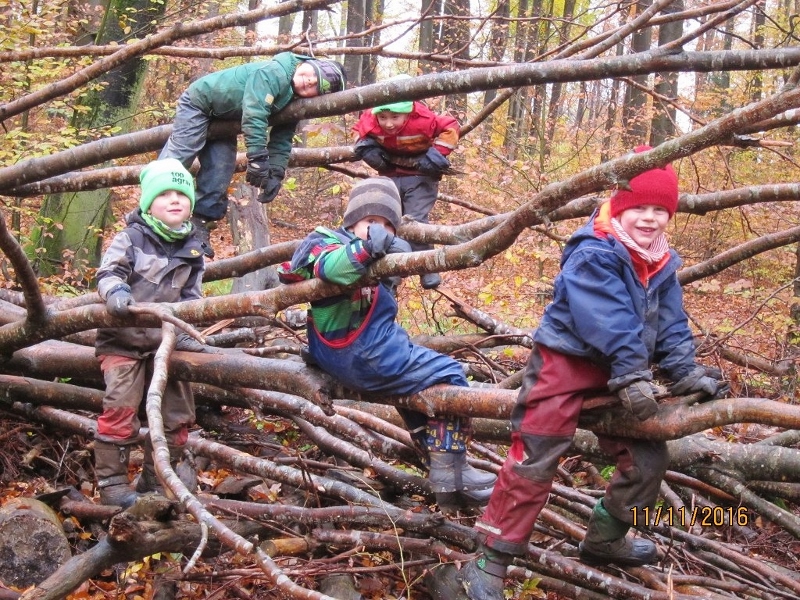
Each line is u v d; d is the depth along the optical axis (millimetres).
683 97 12523
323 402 3314
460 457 3279
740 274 12312
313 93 4469
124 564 3709
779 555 4355
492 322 5352
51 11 8805
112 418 3660
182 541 3355
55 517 3596
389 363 3131
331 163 5715
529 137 13375
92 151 4879
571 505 4055
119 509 3715
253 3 12383
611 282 2729
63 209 8672
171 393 3818
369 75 17906
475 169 11414
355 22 17953
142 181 3666
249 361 3590
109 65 5102
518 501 2947
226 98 4371
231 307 3355
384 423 3930
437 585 3471
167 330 3205
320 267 2988
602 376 2873
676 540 3850
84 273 8344
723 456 3902
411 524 3570
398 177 5141
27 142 8281
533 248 10594
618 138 13031
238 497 4293
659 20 4609
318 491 3926
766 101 2582
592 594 3443
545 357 2904
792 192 4371
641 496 3033
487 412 3088
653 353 2932
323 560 3488
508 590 3656
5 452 4562
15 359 4469
